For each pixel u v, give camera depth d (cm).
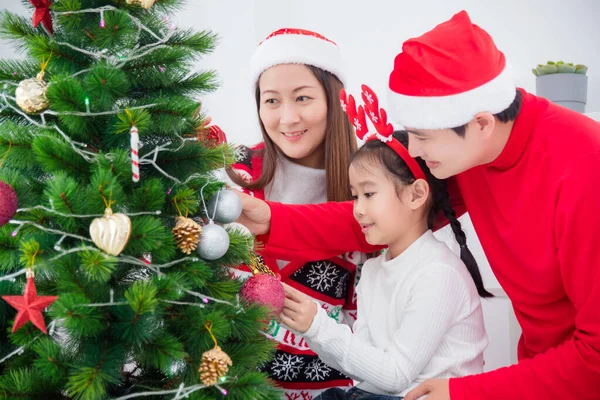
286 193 142
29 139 87
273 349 97
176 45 96
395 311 111
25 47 92
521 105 99
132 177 85
